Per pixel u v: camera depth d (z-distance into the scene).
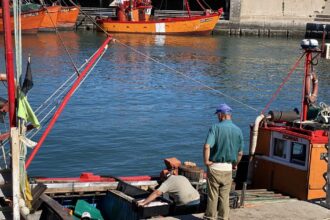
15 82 8.21
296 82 33.84
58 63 37.69
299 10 67.50
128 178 11.11
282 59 44.56
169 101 26.94
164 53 46.19
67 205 10.31
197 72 36.84
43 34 58.28
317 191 9.95
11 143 7.89
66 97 11.01
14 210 7.74
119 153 17.92
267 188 10.64
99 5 74.81
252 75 36.28
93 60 11.55
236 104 26.52
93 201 10.46
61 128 20.50
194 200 9.16
